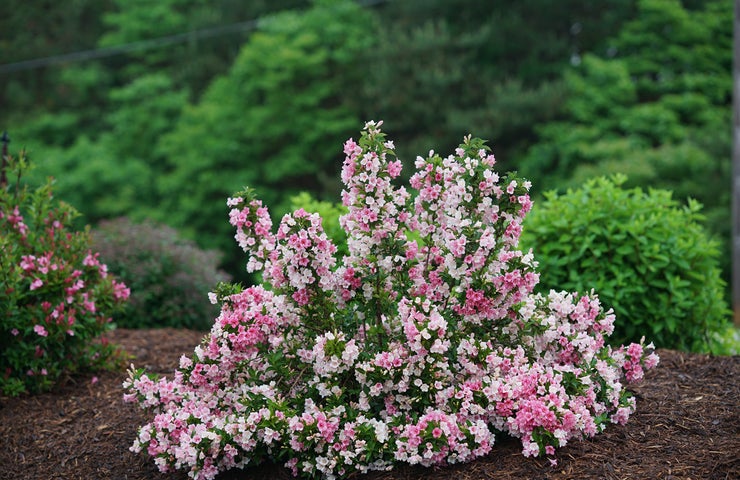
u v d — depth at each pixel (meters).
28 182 5.64
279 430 3.35
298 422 3.31
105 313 5.09
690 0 17.50
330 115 17.22
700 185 14.27
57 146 19.36
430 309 3.46
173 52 20.47
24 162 5.14
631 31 17.08
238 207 3.60
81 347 5.04
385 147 3.60
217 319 3.65
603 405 3.55
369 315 3.64
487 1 17.52
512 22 16.83
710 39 16.91
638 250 5.39
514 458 3.41
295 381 3.67
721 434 3.57
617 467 3.29
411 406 3.48
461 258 3.50
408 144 16.14
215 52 20.53
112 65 20.98
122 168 17.67
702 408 3.89
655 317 5.35
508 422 3.38
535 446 3.31
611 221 5.43
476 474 3.32
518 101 15.55
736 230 9.18
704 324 5.56
